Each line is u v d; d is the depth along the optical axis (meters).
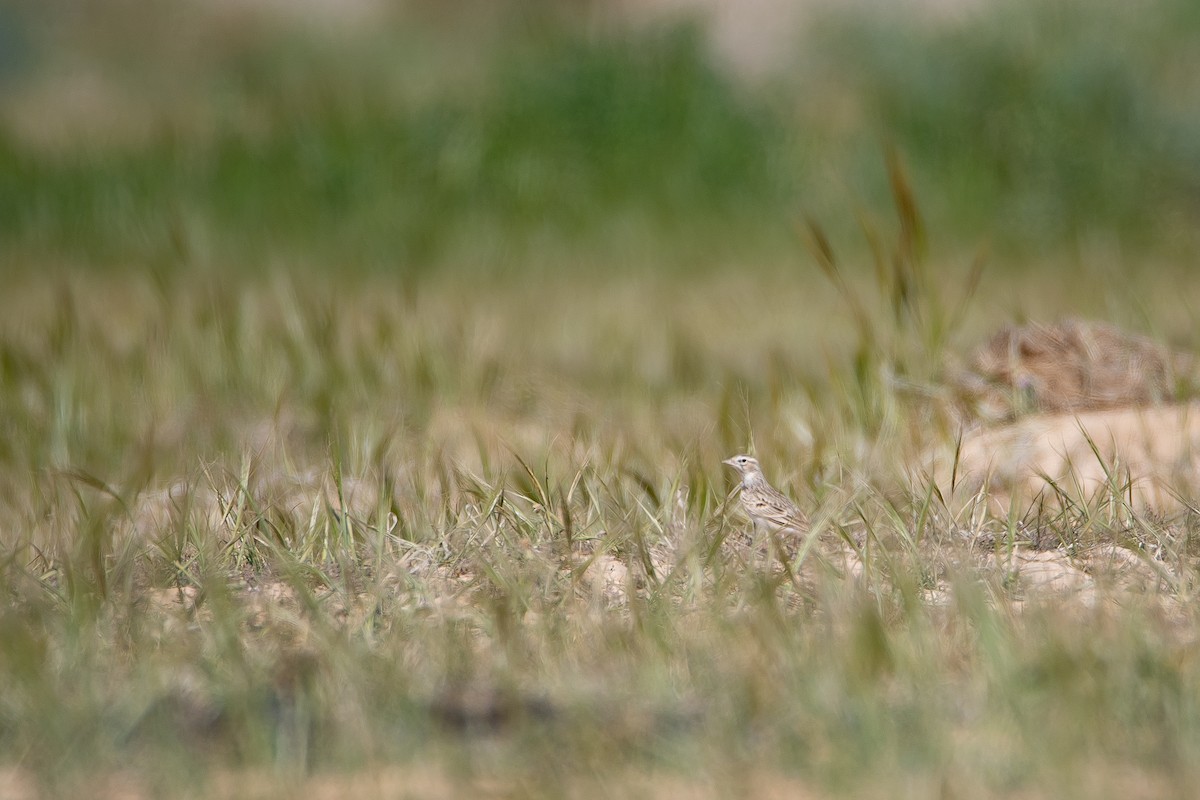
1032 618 18.55
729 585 20.48
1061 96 66.31
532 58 72.06
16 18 94.75
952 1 75.62
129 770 15.34
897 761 14.91
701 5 82.31
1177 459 26.02
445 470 26.09
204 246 62.25
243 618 19.53
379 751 15.64
